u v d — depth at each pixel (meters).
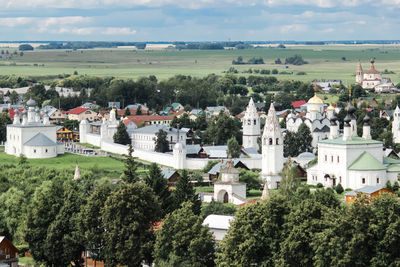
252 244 196.00
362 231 185.62
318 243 186.75
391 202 189.50
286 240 192.00
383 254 182.00
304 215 197.25
